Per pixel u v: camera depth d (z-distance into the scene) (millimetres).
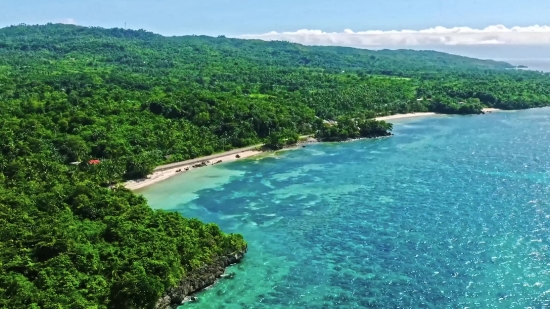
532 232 98125
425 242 95375
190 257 82312
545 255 87812
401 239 97375
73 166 138500
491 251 90250
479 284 78688
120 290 69812
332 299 75812
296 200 124250
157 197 128750
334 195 127250
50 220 91562
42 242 79125
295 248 95125
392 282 80500
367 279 81812
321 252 93000
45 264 74500
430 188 130250
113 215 97000
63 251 78000
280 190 133250
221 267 85250
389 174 146000
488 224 103062
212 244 88000
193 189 135500
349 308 73062
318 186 135875
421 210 113375
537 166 149875
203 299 76312
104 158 148875
